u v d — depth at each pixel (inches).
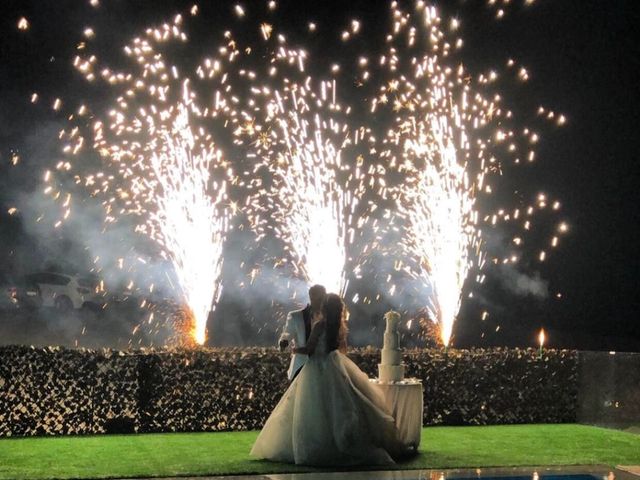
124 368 438.3
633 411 461.7
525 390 491.5
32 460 362.0
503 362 490.3
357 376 370.3
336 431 356.8
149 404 440.8
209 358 449.7
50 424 427.8
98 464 354.9
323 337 366.6
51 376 429.4
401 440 384.5
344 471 349.7
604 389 481.1
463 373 484.4
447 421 480.7
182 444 405.7
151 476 335.6
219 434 438.0
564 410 496.1
